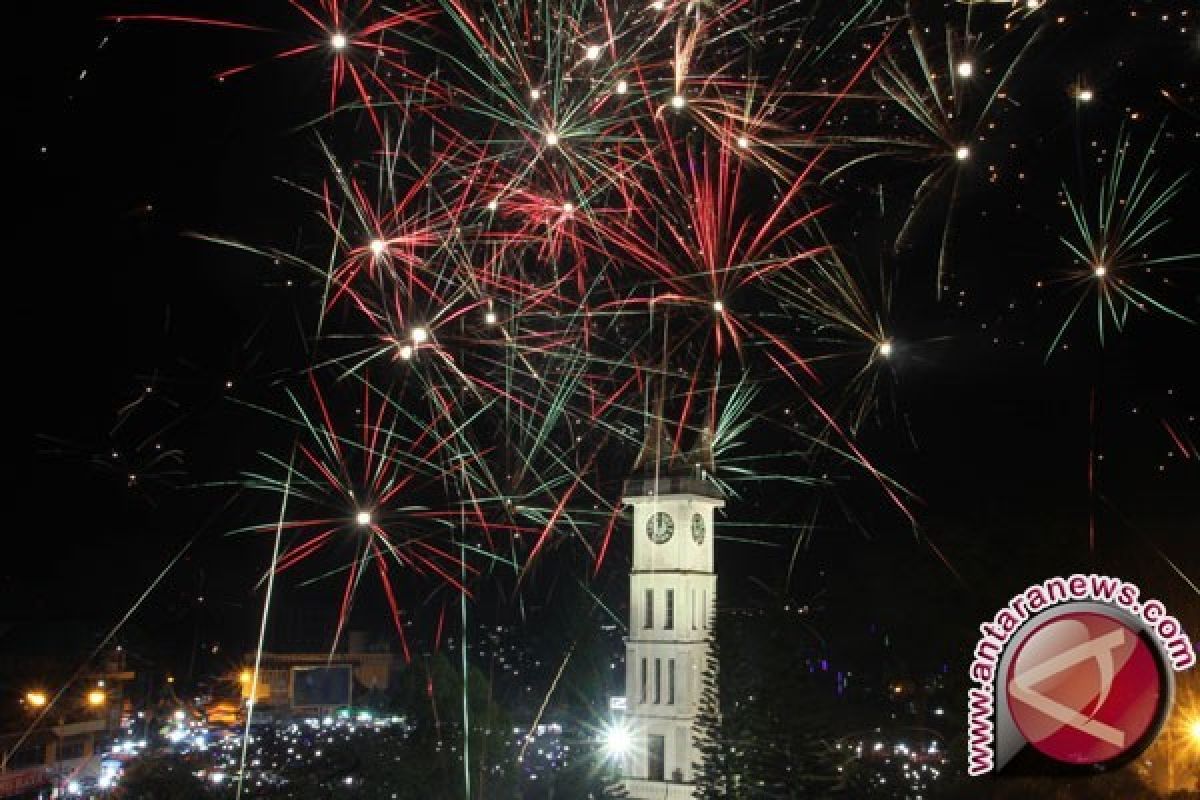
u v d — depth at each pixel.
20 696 63.78
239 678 81.25
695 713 75.69
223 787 48.47
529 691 86.69
